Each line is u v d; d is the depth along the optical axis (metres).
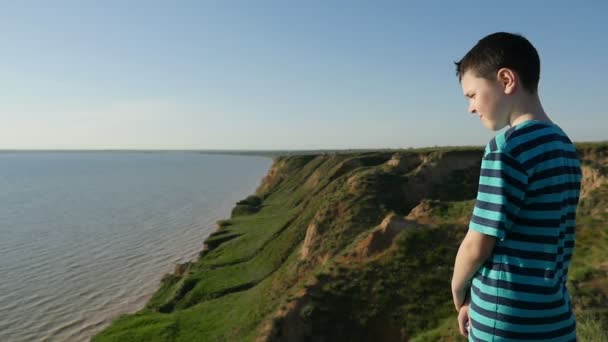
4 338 29.83
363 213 33.75
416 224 24.59
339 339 19.39
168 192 110.88
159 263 46.59
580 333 7.23
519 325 2.07
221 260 39.91
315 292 21.52
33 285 39.78
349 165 57.09
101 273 43.19
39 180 149.25
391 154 60.28
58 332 30.66
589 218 20.42
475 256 2.16
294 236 38.59
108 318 32.72
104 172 189.38
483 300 2.19
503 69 2.20
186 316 27.67
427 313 19.23
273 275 31.80
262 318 23.64
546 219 2.03
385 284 21.05
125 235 59.81
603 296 12.12
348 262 23.34
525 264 2.05
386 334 19.17
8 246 53.44
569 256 2.26
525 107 2.22
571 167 2.20
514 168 2.04
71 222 69.12
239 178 153.88
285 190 75.69
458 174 41.44
